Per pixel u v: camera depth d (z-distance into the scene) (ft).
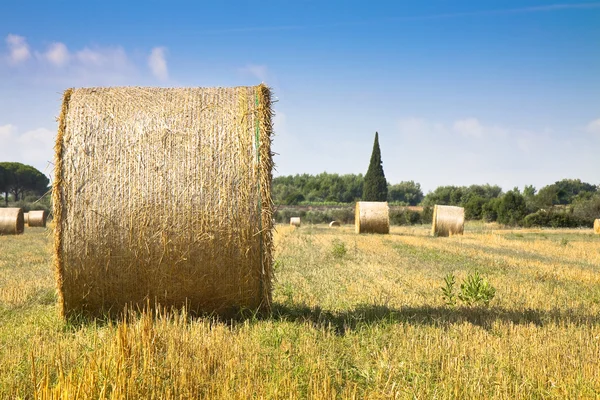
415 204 381.60
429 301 33.40
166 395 16.25
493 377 18.66
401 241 84.17
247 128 27.45
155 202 26.71
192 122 27.55
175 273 26.89
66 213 26.73
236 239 26.89
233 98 28.17
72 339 23.57
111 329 23.39
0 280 40.91
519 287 39.04
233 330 25.25
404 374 19.19
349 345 22.95
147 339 19.39
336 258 57.62
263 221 27.14
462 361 20.29
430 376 18.89
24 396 16.39
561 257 64.85
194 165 27.02
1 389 17.01
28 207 197.98
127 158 26.99
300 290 36.42
